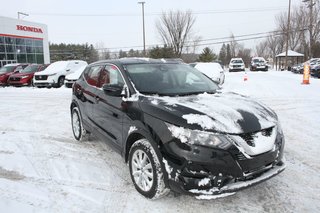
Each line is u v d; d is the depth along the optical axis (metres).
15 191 3.67
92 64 5.52
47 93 15.11
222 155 2.86
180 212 3.16
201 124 2.94
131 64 4.44
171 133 3.03
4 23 30.95
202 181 2.88
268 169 3.19
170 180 3.03
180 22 50.94
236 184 2.91
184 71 4.76
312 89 13.38
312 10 43.78
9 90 17.16
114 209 3.23
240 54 79.44
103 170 4.30
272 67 63.22
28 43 34.75
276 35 59.84
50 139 5.99
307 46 48.25
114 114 4.07
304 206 3.25
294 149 5.08
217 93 4.19
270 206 3.25
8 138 6.12
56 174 4.18
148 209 3.22
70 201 3.41
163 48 45.91
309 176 3.98
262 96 11.41
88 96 5.05
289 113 8.08
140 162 3.49
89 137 5.75
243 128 2.99
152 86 4.03
